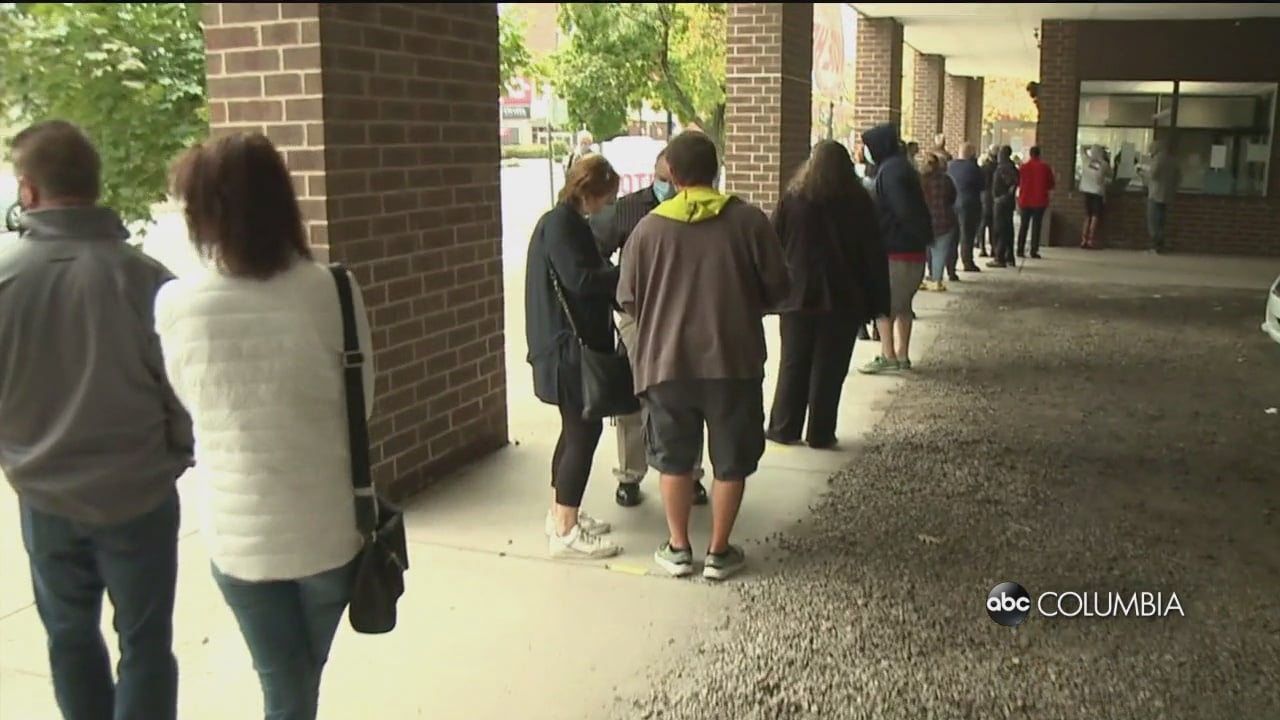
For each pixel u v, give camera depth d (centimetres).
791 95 829
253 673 363
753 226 417
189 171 234
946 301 1166
